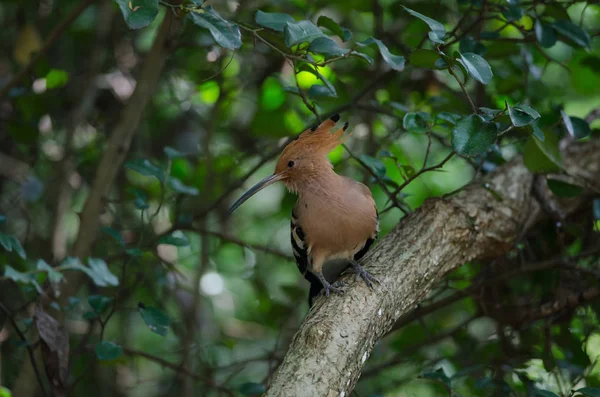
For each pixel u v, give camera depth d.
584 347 9.85
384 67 11.88
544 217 10.02
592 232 10.39
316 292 9.52
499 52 10.18
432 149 13.66
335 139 8.79
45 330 7.88
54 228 11.73
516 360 9.48
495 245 9.05
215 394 12.69
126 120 10.15
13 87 10.90
